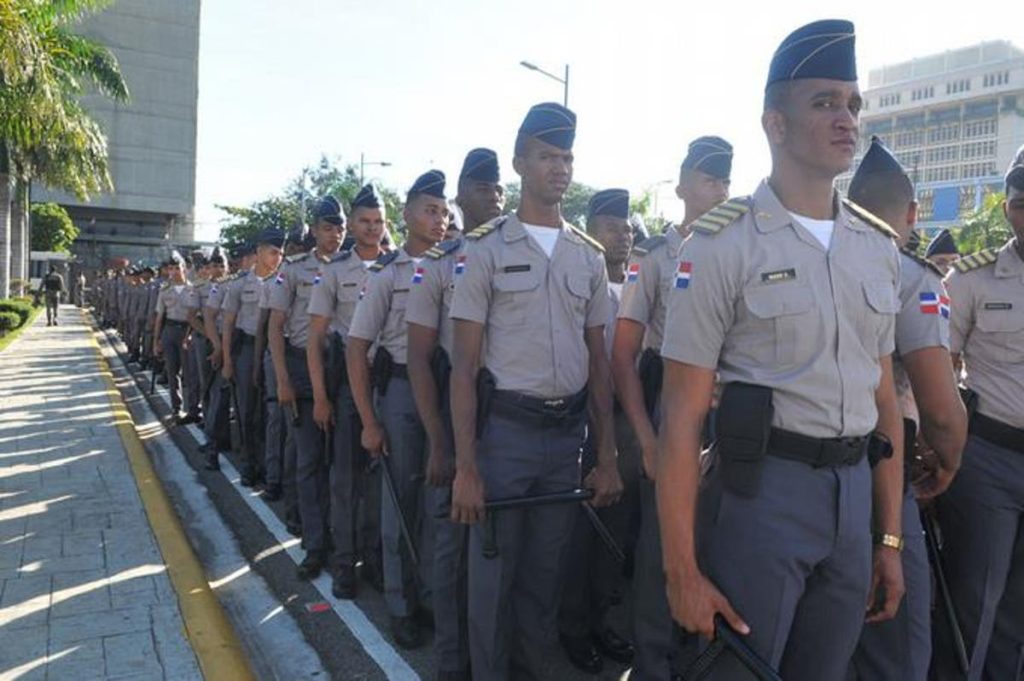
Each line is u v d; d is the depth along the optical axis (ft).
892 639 9.33
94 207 218.18
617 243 14.49
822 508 6.77
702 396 6.87
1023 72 367.45
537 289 10.37
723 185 11.59
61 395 36.42
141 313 49.83
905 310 8.67
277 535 18.66
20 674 11.19
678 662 8.68
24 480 21.20
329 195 18.38
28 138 42.63
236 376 23.07
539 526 10.71
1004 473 10.34
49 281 82.48
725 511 6.95
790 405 6.70
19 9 36.83
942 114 394.73
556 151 10.42
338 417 14.93
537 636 11.06
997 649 11.04
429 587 13.20
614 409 12.62
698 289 6.81
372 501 15.46
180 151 225.97
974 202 263.49
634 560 11.55
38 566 15.12
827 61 6.70
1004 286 10.41
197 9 225.97
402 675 12.21
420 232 13.53
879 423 7.39
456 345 10.46
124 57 217.77
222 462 25.93
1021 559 10.75
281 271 17.67
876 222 7.28
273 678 12.28
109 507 18.80
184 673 11.29
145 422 32.89
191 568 15.03
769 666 6.59
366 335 13.41
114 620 12.87
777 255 6.72
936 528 10.91
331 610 14.53
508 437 10.33
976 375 10.61
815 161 6.80
